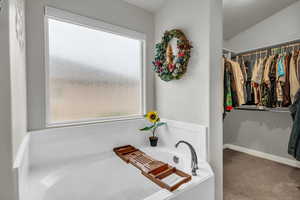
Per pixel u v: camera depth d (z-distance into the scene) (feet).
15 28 2.75
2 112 2.29
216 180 5.01
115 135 5.77
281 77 6.72
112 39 5.91
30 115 4.29
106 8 5.52
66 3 4.73
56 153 4.62
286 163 8.25
